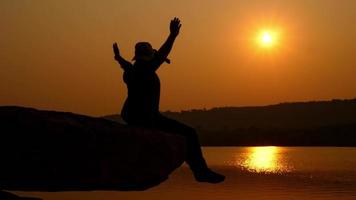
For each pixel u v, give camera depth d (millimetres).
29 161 7445
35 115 7645
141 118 8414
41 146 7484
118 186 8102
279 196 53625
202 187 66500
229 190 61031
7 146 7375
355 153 193375
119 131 8039
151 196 56594
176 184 73000
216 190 61719
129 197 55594
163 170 8312
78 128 7730
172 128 8609
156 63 8430
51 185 7656
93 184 7871
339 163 122312
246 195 55031
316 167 106438
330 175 82750
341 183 67875
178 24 8492
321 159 144250
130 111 8461
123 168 8016
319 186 63656
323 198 50938
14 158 7398
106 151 7891
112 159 7934
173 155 8359
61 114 8109
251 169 100625
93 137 7797
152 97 8438
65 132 7629
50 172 7555
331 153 195125
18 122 7445
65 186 7746
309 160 138750
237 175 85375
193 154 8641
